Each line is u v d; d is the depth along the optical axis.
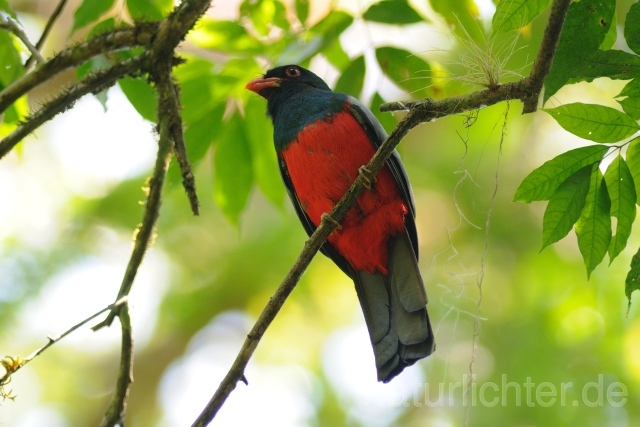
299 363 16.08
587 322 14.62
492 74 6.63
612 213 6.59
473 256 15.41
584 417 13.74
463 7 8.98
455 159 15.70
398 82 9.06
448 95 8.98
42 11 16.16
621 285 14.43
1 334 15.59
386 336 8.66
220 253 16.36
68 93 6.86
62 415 16.16
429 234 15.80
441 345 14.70
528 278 15.16
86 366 16.73
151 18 8.61
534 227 15.52
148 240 6.86
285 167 10.00
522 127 15.69
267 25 9.67
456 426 14.03
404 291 8.72
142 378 16.67
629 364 14.16
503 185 15.57
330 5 9.27
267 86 10.04
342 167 9.23
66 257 15.88
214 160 9.95
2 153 6.78
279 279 16.02
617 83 14.95
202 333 16.77
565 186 6.54
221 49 9.74
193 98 9.66
